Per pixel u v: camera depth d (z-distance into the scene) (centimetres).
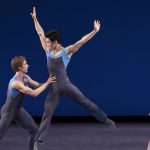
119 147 1266
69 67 1850
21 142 1356
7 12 1842
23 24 1847
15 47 1852
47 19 1845
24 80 962
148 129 1633
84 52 1844
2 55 1852
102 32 1836
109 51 1839
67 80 920
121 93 1848
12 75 1856
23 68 945
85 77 1850
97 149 1236
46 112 928
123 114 1858
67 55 927
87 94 1855
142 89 1844
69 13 1841
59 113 1866
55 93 919
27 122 962
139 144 1316
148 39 1833
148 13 1828
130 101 1852
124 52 1838
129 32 1836
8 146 1287
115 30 1836
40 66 1850
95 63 1845
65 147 1270
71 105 1864
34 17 1020
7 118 934
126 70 1842
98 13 1834
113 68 1844
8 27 1847
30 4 1841
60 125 1753
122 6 1831
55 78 912
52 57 920
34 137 973
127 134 1515
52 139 1415
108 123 904
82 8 1839
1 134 941
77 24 1842
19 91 927
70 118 1886
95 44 1841
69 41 1845
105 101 1855
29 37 1847
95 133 1541
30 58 1852
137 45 1834
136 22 1833
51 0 1839
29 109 1864
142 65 1836
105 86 1848
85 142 1355
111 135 1495
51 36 931
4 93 1862
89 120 1884
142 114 1853
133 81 1842
